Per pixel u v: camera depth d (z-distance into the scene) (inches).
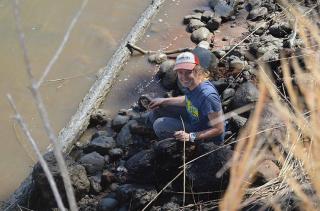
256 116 84.6
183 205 152.9
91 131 200.2
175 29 240.2
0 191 181.8
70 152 191.9
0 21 246.8
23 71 224.2
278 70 183.3
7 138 198.5
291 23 210.8
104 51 232.4
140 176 163.3
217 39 230.4
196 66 157.4
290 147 140.3
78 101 212.5
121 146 187.5
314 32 109.4
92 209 167.2
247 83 186.9
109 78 215.3
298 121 106.9
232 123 177.0
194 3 252.2
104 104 210.1
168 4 252.8
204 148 155.3
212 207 150.3
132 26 244.4
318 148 93.5
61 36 239.3
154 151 163.3
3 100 213.0
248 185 141.9
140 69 222.7
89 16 248.4
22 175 186.5
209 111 157.5
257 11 238.2
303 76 151.3
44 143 195.9
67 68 225.1
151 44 233.9
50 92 215.3
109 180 172.9
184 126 170.6
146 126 187.9
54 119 205.8
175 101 176.9
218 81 199.0
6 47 234.8
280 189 134.6
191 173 154.3
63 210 60.7
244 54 211.9
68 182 60.2
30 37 238.8
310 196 117.3
